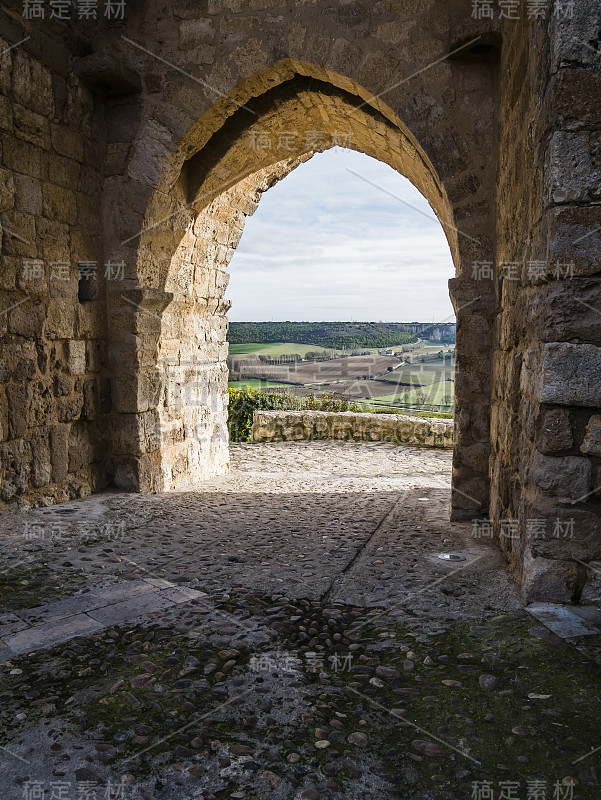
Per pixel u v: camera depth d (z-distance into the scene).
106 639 2.43
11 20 4.10
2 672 2.17
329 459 8.38
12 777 1.64
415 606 2.76
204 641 2.41
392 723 1.89
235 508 4.89
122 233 5.13
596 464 2.64
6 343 4.15
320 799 1.57
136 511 4.57
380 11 4.48
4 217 4.09
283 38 4.66
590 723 1.87
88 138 4.94
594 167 2.53
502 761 1.70
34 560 3.35
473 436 4.46
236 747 1.76
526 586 2.75
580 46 2.52
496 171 4.32
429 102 4.43
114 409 5.29
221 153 5.40
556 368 2.61
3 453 4.18
